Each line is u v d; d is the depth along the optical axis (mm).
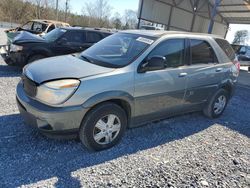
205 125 5359
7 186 2828
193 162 3807
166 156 3885
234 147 4484
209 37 5348
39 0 42125
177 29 29172
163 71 4250
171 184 3209
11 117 4508
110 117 3746
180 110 4895
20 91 3766
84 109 3430
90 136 3598
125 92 3771
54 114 3268
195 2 28469
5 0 39656
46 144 3770
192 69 4770
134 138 4340
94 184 3031
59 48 8227
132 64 3906
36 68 3773
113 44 4523
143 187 3082
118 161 3582
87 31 8836
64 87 3309
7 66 8523
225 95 5852
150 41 4246
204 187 3248
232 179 3506
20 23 39281
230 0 25969
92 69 3695
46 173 3133
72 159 3494
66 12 42094
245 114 6484
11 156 3375
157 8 26375
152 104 4246
